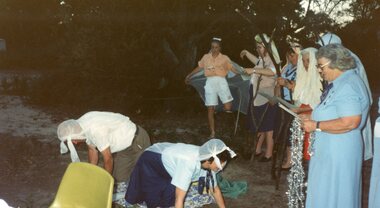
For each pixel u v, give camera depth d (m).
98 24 14.30
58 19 16.67
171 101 13.82
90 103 14.48
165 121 12.51
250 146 8.76
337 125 3.96
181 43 14.62
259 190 6.49
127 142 5.38
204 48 15.88
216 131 10.38
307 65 5.66
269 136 7.61
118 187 5.58
